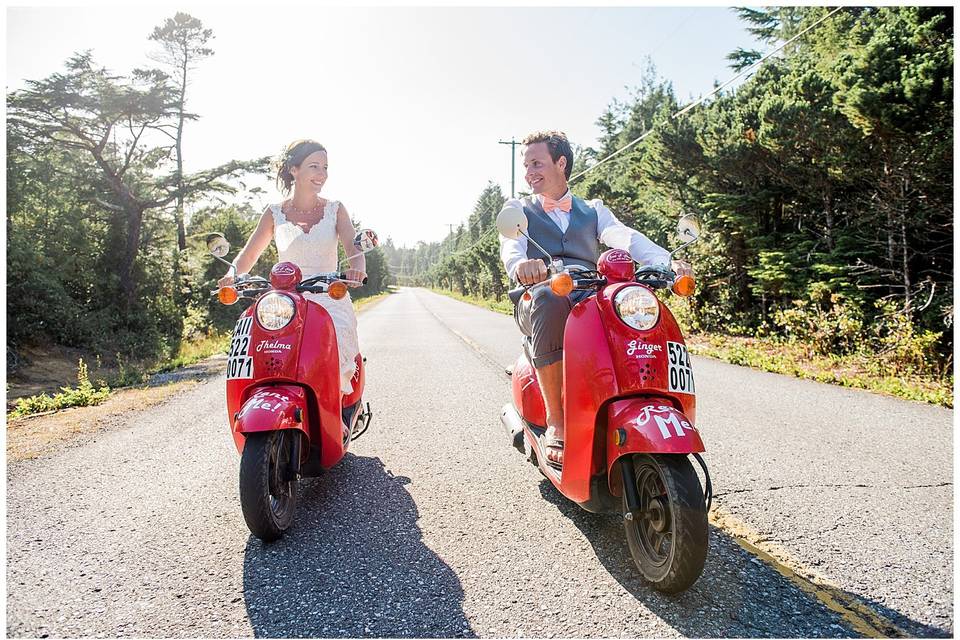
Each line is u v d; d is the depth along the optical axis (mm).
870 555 3029
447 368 9922
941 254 10742
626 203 20359
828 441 5117
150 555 3119
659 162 15883
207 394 8273
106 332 19703
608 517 3557
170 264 26750
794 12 27859
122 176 25156
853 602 2609
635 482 2822
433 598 2668
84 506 3834
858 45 10023
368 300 56312
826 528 3352
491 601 2641
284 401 3113
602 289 3016
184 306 26094
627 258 3004
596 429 2926
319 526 3463
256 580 2846
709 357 11047
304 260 4148
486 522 3500
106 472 4566
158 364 14258
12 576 2902
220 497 3998
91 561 3053
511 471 4449
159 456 5020
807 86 11188
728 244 14648
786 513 3564
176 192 26281
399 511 3680
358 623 2482
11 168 20312
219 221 33094
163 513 3707
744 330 14219
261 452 3062
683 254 15602
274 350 3311
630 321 2803
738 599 2635
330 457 3686
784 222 14570
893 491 3922
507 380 8664
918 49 8914
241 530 3436
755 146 12883
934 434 5352
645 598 2654
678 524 2486
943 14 8617
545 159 3656
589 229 3725
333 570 2936
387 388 8062
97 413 6934
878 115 9023
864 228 12016
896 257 11156
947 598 2629
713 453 4766
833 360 9969
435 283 119750
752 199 13711
